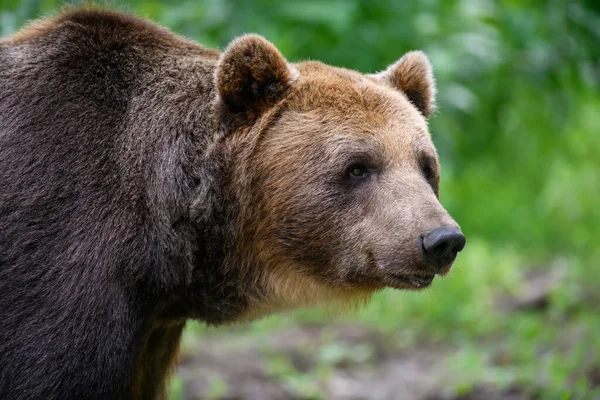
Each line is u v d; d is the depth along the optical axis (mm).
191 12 17156
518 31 19688
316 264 9742
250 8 17344
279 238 9719
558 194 27656
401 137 9609
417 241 9031
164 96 9836
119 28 10086
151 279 9422
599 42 19141
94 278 8906
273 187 9594
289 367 16656
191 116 9820
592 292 20453
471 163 23641
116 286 9062
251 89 9781
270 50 9695
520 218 27094
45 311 8727
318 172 9492
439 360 17141
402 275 9266
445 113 19641
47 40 9828
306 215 9539
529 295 20422
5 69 9625
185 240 9625
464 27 19984
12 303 8727
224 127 9719
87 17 10023
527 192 28078
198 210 9609
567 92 20953
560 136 25109
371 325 19516
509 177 28141
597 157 28234
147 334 10047
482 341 17953
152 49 10148
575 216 27375
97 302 8891
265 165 9617
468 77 20328
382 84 10438
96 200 9102
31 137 9195
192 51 10406
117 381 9094
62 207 8977
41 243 8844
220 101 9688
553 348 15977
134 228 9234
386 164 9477
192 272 9773
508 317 19016
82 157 9203
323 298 10180
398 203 9242
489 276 21578
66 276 8812
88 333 8820
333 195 9477
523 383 14305
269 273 9953
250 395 15172
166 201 9492
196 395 15023
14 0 15977
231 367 16734
